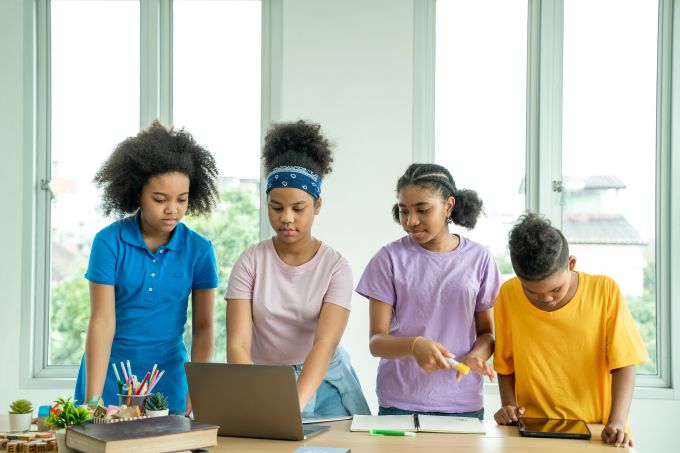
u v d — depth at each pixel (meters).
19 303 3.37
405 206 2.11
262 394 1.68
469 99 3.42
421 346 1.88
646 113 3.37
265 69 3.46
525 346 1.99
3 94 3.39
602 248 3.37
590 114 3.38
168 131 2.21
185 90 3.49
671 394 3.25
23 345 3.37
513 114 3.41
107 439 1.44
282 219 1.95
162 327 2.15
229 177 3.47
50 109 3.47
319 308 2.01
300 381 1.86
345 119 3.32
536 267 1.82
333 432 1.79
